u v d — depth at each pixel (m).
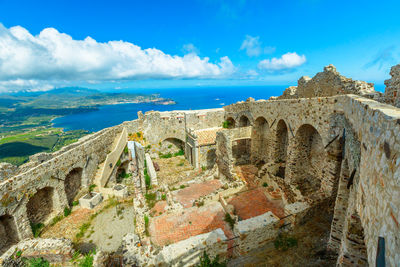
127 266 8.52
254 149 22.23
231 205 13.51
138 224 12.54
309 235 10.29
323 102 12.05
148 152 28.58
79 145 18.98
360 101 6.38
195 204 14.54
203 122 29.88
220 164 19.39
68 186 17.42
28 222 13.31
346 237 6.30
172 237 11.66
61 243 11.57
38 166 14.13
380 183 3.48
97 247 12.71
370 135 4.58
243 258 9.54
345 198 8.75
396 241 2.56
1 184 11.88
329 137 11.58
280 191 14.38
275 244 9.98
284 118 16.50
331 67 15.07
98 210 16.56
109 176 22.11
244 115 23.81
